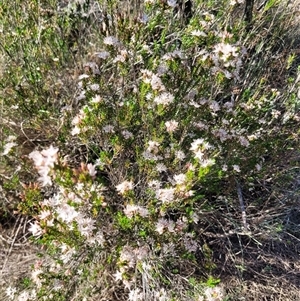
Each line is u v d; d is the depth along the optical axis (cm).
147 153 210
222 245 259
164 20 265
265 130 267
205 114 237
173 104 221
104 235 200
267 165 270
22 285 229
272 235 261
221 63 216
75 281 213
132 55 236
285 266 261
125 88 243
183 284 230
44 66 278
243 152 248
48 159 155
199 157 186
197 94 235
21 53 270
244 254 260
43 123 269
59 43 291
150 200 213
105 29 257
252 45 309
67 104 278
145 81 204
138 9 278
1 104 269
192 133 237
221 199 262
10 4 268
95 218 187
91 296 221
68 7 302
